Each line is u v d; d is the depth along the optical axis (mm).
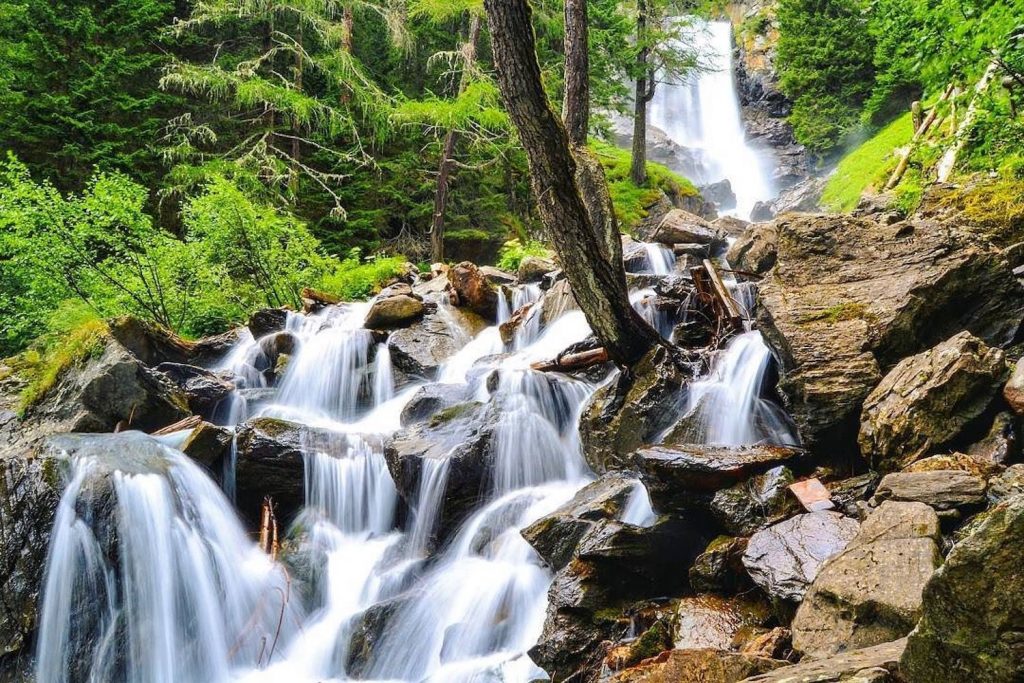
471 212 20422
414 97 21500
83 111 16609
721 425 5961
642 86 23766
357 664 5898
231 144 19578
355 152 19109
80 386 8047
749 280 8852
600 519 5289
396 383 9891
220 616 6504
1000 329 5504
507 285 11570
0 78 14891
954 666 2207
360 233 19703
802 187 20859
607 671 4180
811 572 3795
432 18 18531
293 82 18672
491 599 5707
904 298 5430
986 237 6922
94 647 6039
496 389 7781
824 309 5605
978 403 4594
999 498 3689
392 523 7512
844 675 2473
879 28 8961
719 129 34062
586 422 6602
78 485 6387
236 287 12992
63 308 10961
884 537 3523
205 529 6820
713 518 4945
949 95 9570
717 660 3146
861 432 4758
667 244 12461
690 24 24969
